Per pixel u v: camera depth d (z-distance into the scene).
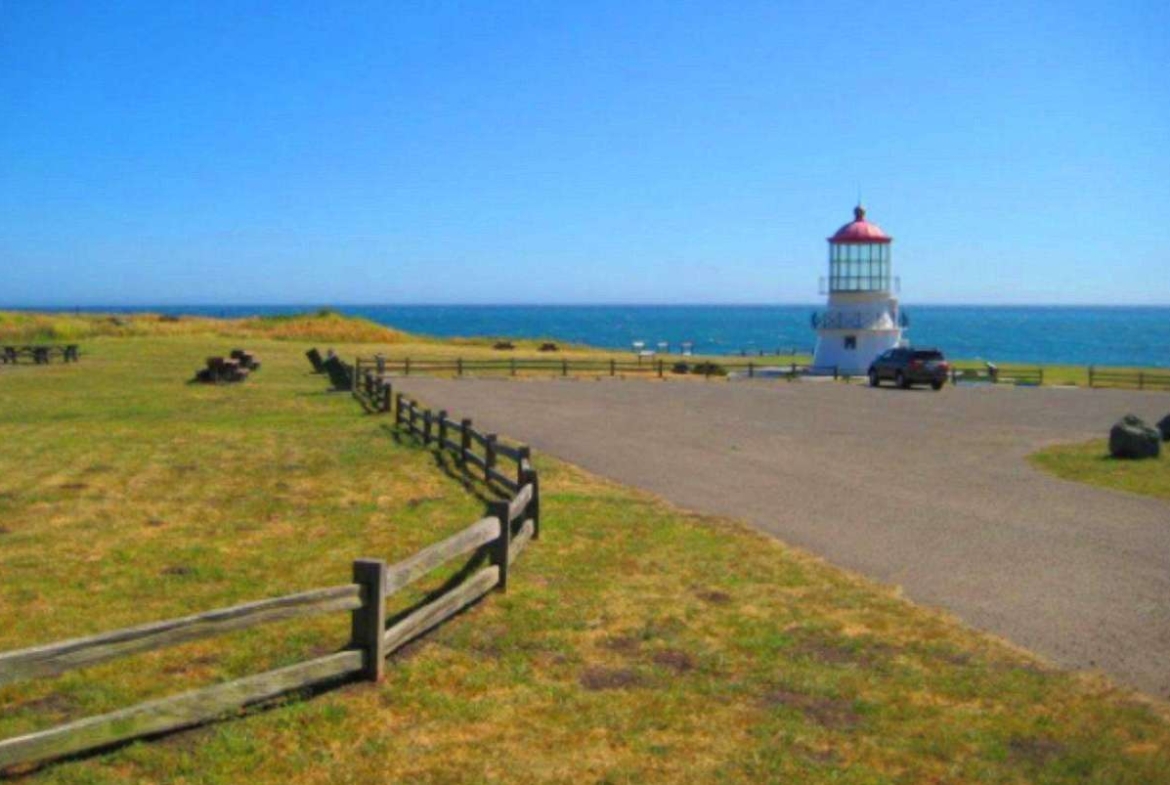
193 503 14.78
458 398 32.94
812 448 21.98
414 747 6.72
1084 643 9.03
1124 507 15.52
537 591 10.27
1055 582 11.02
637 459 19.88
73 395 31.62
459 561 11.50
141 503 14.75
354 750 6.65
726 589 10.57
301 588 10.35
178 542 12.36
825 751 6.80
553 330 194.25
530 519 12.50
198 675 7.86
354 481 16.62
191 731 6.78
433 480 16.73
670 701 7.59
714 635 9.12
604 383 41.09
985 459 20.81
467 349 64.75
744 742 6.91
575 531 13.05
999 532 13.57
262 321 75.38
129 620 9.24
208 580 10.64
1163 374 52.94
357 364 36.81
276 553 11.84
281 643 8.55
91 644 6.06
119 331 63.41
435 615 8.80
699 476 17.89
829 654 8.70
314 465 18.22
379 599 7.70
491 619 9.36
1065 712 7.49
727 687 7.90
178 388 34.16
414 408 22.42
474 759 6.58
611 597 10.16
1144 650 8.86
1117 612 9.95
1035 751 6.84
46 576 10.74
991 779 6.41
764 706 7.54
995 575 11.30
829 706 7.58
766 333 180.62
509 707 7.41
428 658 8.31
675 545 12.44
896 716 7.39
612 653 8.62
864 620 9.61
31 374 38.81
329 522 13.57
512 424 25.73
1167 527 14.02
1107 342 151.62
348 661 7.62
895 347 48.12
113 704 7.30
